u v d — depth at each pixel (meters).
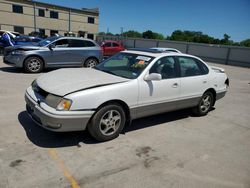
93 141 3.94
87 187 2.83
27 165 3.15
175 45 30.02
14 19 42.62
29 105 3.94
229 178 3.23
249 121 5.66
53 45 9.68
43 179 2.90
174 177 3.15
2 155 3.33
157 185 2.96
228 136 4.66
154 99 4.42
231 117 5.88
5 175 2.91
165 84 4.55
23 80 8.05
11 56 9.27
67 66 10.31
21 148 3.55
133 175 3.13
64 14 48.34
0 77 8.33
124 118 4.09
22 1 42.78
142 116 4.39
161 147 3.96
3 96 6.04
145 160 3.51
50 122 3.44
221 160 3.69
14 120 4.54
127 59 4.83
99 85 3.76
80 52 10.38
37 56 9.41
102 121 3.82
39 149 3.57
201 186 3.01
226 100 7.67
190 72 5.19
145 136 4.33
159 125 4.93
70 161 3.32
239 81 12.30
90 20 52.53
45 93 3.71
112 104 3.86
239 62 23.70
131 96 4.04
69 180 2.92
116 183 2.94
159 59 4.57
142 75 4.24
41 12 45.41
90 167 3.23
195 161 3.60
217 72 5.93
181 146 4.05
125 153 3.66
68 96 3.46
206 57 26.78
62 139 3.93
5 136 3.88
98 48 10.99
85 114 3.55
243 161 3.71
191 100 5.21
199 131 4.80
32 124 4.40
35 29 45.31
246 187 3.06
